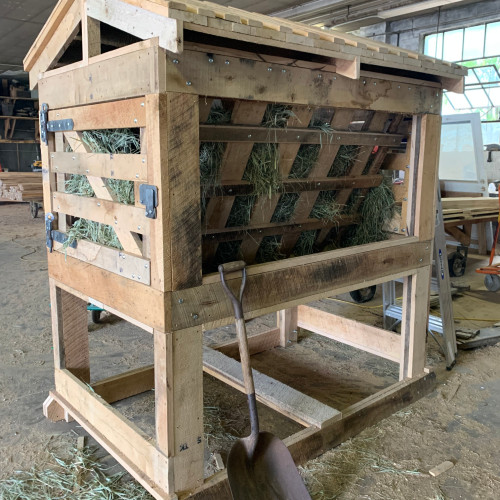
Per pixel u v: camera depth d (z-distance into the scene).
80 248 2.14
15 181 9.70
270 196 2.13
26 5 8.30
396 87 2.33
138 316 1.82
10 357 3.34
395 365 3.32
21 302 4.50
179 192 1.65
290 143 2.11
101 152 1.99
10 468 2.20
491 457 2.31
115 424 2.12
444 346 3.18
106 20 1.74
